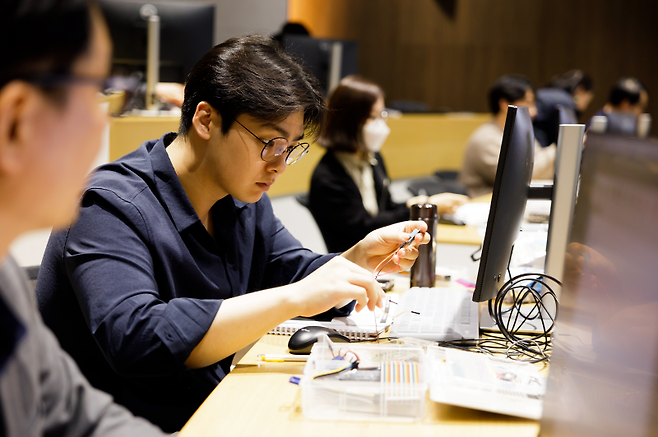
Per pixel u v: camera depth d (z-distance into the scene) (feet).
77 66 1.50
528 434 2.69
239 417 2.82
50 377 2.18
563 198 4.19
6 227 1.53
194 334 3.11
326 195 8.04
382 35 31.50
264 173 3.66
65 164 1.51
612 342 2.25
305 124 3.76
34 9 1.41
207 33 11.72
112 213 3.48
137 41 11.32
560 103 13.10
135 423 2.36
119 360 3.08
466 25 29.78
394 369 3.03
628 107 15.79
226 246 4.12
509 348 3.72
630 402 2.20
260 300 3.24
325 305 3.22
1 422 1.85
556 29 28.19
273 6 25.36
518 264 5.13
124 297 3.18
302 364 3.47
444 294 4.73
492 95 11.36
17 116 1.42
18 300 2.02
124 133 10.54
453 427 2.74
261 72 3.51
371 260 4.38
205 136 3.65
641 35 26.96
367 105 8.02
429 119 23.45
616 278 2.26
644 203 2.13
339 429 2.72
